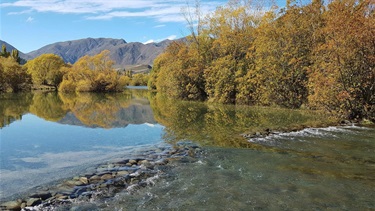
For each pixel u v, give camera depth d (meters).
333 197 8.16
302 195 8.30
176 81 45.94
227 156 12.35
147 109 33.84
